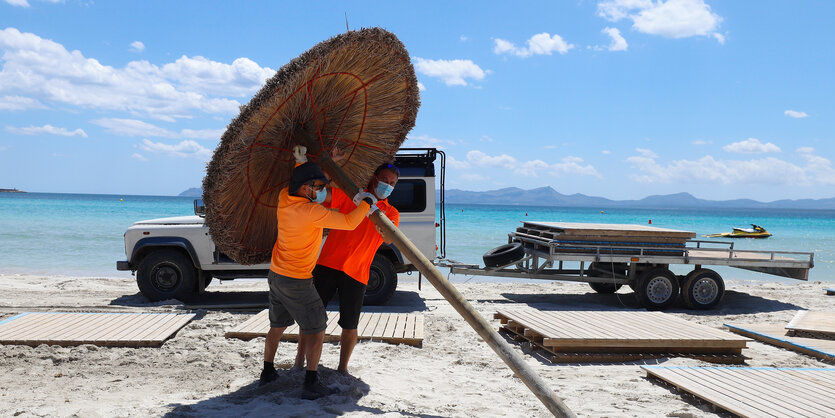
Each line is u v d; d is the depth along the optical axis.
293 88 3.85
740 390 4.86
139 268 9.91
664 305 10.88
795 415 4.23
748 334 8.19
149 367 5.45
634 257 10.70
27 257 19.25
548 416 4.27
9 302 9.78
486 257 11.22
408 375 5.39
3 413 3.96
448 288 3.90
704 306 10.84
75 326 6.98
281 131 4.20
